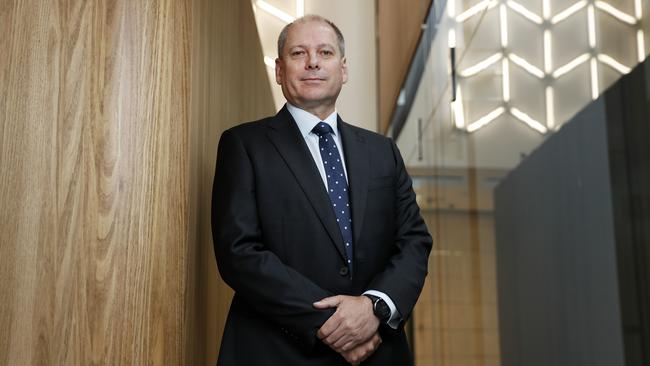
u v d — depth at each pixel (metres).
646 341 2.12
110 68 1.79
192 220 1.91
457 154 4.09
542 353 3.00
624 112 2.07
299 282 1.67
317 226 1.77
